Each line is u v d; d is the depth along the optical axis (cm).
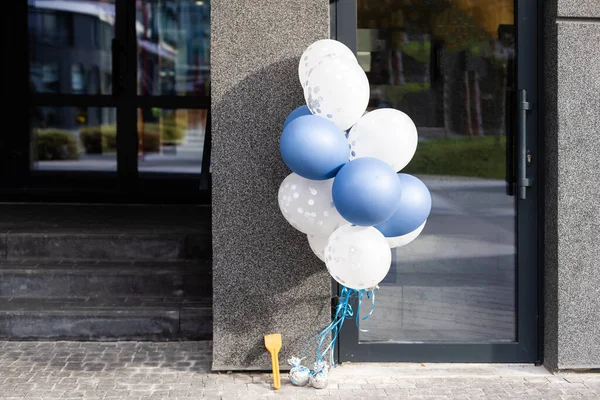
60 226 576
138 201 747
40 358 429
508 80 426
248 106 399
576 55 403
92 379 396
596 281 412
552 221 417
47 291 501
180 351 445
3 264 519
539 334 434
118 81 740
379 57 425
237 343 409
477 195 430
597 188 408
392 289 433
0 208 688
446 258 432
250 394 380
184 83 747
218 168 402
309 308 407
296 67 397
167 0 739
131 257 538
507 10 423
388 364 431
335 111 337
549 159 418
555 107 408
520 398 379
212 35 396
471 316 434
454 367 428
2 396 371
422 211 340
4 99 735
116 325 461
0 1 729
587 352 415
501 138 429
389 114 339
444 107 427
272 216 404
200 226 580
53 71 739
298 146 321
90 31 740
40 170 743
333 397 378
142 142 746
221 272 407
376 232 336
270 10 395
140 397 372
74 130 743
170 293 503
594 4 401
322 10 395
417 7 424
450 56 425
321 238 369
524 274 431
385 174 313
